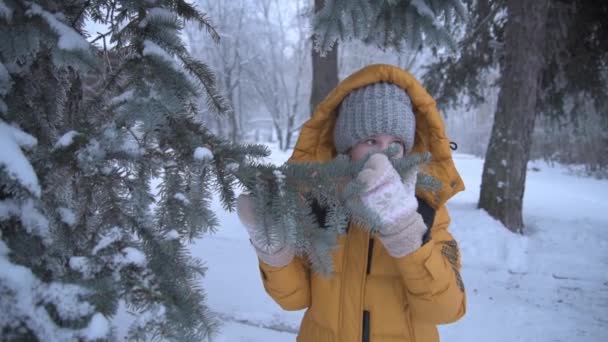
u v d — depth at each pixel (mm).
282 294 1292
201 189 996
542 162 17203
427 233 1139
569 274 4512
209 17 1408
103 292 824
